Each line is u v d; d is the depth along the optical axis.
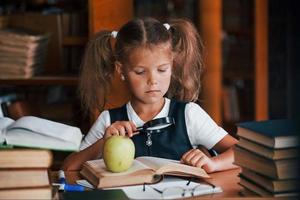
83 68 2.63
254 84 3.98
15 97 4.09
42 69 3.93
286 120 1.93
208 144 2.49
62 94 4.13
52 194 1.69
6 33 3.69
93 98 2.65
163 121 2.44
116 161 1.85
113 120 2.53
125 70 2.34
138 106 2.51
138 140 2.42
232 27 3.95
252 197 1.74
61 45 3.98
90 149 2.27
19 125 1.68
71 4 4.19
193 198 1.75
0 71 3.72
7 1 4.32
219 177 2.03
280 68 3.92
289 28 3.84
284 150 1.71
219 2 3.89
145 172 1.86
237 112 4.02
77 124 3.94
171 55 2.33
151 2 4.09
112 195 1.71
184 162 2.08
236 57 3.97
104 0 3.61
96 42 2.57
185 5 4.06
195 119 2.49
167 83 2.30
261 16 3.91
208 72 3.93
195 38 2.61
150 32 2.27
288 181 1.73
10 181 1.63
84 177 1.99
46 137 1.66
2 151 1.63
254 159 1.80
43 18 3.98
